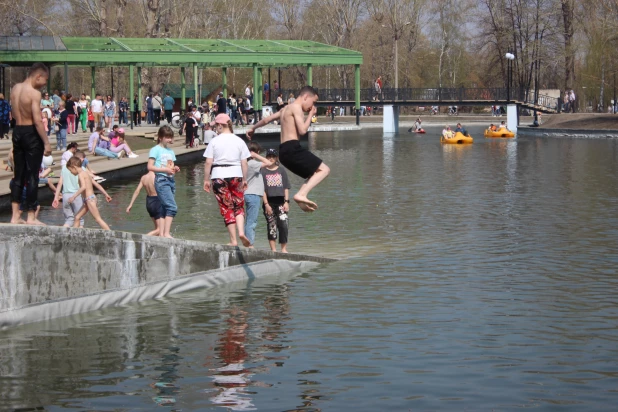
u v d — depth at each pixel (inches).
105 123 1920.5
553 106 3272.6
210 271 545.3
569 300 493.0
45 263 462.6
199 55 2113.7
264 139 2240.4
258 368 377.1
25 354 401.4
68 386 357.7
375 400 335.9
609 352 394.3
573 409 325.7
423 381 357.1
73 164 619.8
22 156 494.6
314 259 611.8
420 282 544.1
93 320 462.3
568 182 1178.0
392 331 430.9
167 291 521.7
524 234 725.9
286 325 445.7
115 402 339.0
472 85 4805.6
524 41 3553.2
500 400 335.0
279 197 617.9
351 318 457.4
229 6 3688.5
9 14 2768.2
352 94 2974.9
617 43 3041.3
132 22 3513.8
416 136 2679.6
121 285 500.7
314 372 370.0
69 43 2059.5
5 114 1375.5
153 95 2479.1
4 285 445.4
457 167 1454.2
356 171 1381.6
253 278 566.9
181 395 345.4
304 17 4133.9
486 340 414.0
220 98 2033.7
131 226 749.3
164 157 594.9
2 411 330.6
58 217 804.0
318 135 2741.1
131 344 415.8
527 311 468.8
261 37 3902.6
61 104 1307.8
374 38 4335.6
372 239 705.0
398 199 982.4
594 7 3134.8
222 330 438.3
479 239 702.5
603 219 812.0
